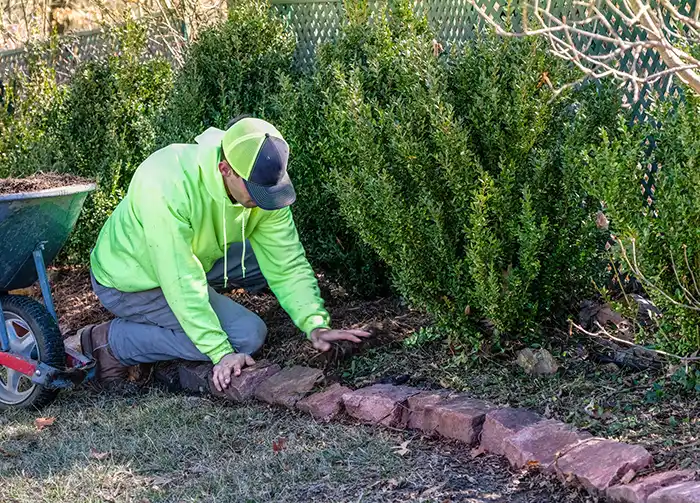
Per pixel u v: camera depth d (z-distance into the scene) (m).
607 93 4.36
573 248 4.19
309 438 3.88
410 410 3.90
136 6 9.34
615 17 4.75
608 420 3.60
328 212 5.27
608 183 3.61
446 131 4.17
